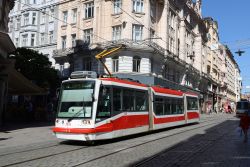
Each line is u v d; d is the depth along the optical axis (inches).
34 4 2134.6
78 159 451.2
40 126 959.0
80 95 610.9
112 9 1745.8
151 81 1660.9
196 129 1000.2
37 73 1501.0
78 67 1840.6
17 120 1171.3
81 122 591.8
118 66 1656.0
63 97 626.2
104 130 610.9
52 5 2055.9
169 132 885.8
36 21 2138.3
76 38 1900.8
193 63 2662.4
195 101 1243.2
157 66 1801.2
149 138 729.6
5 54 1006.4
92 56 1753.2
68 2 1972.2
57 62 2005.4
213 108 3467.0
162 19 1900.8
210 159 469.7
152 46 1696.6
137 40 1680.6
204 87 3088.1
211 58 3373.5
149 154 505.7
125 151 535.5
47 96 1722.4
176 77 2180.1
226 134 853.2
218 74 3865.7
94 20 1801.2
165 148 572.7
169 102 962.1
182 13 2288.4
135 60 1670.8
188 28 2459.4
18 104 1432.1
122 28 1688.0
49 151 519.5
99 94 610.9
